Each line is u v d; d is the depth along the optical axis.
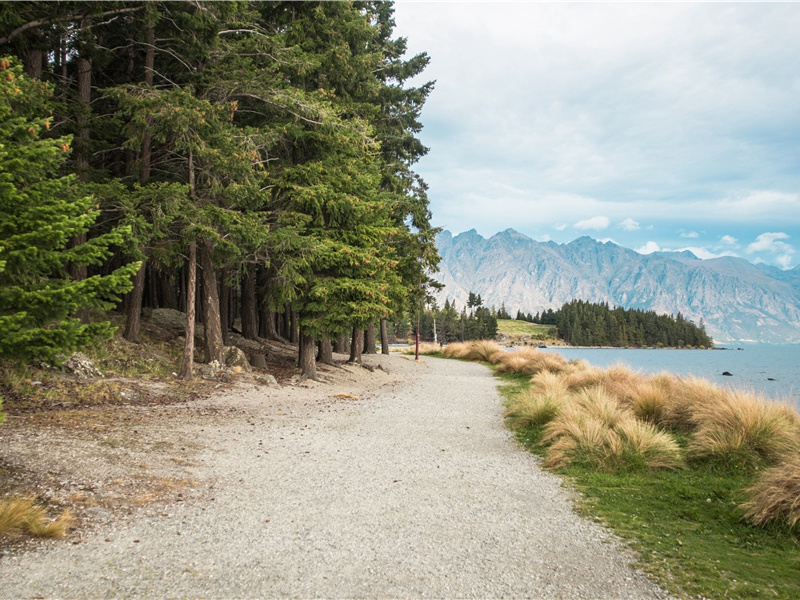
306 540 4.98
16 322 5.24
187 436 9.04
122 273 5.88
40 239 5.45
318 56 18.77
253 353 23.31
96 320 19.47
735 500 6.50
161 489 6.23
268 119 18.66
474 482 7.30
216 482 6.76
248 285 26.97
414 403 15.74
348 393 17.64
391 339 107.50
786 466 6.02
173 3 14.23
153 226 13.37
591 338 178.12
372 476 7.44
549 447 9.38
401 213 24.61
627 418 10.19
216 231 14.56
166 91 13.77
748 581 4.28
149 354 16.77
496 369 28.59
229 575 4.14
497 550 4.87
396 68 28.09
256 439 9.45
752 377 38.78
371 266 18.14
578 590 4.07
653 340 183.62
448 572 4.36
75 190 10.98
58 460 6.52
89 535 4.77
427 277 28.23
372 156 22.34
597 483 7.32
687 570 4.48
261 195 16.22
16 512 4.70
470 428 11.77
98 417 9.42
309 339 19.28
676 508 6.25
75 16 12.78
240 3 15.16
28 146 5.74
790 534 5.34
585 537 5.26
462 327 127.19
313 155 19.80
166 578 4.03
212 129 14.68
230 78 15.63
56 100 14.43
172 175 17.34
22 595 3.61
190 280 15.46
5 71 6.36
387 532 5.27
